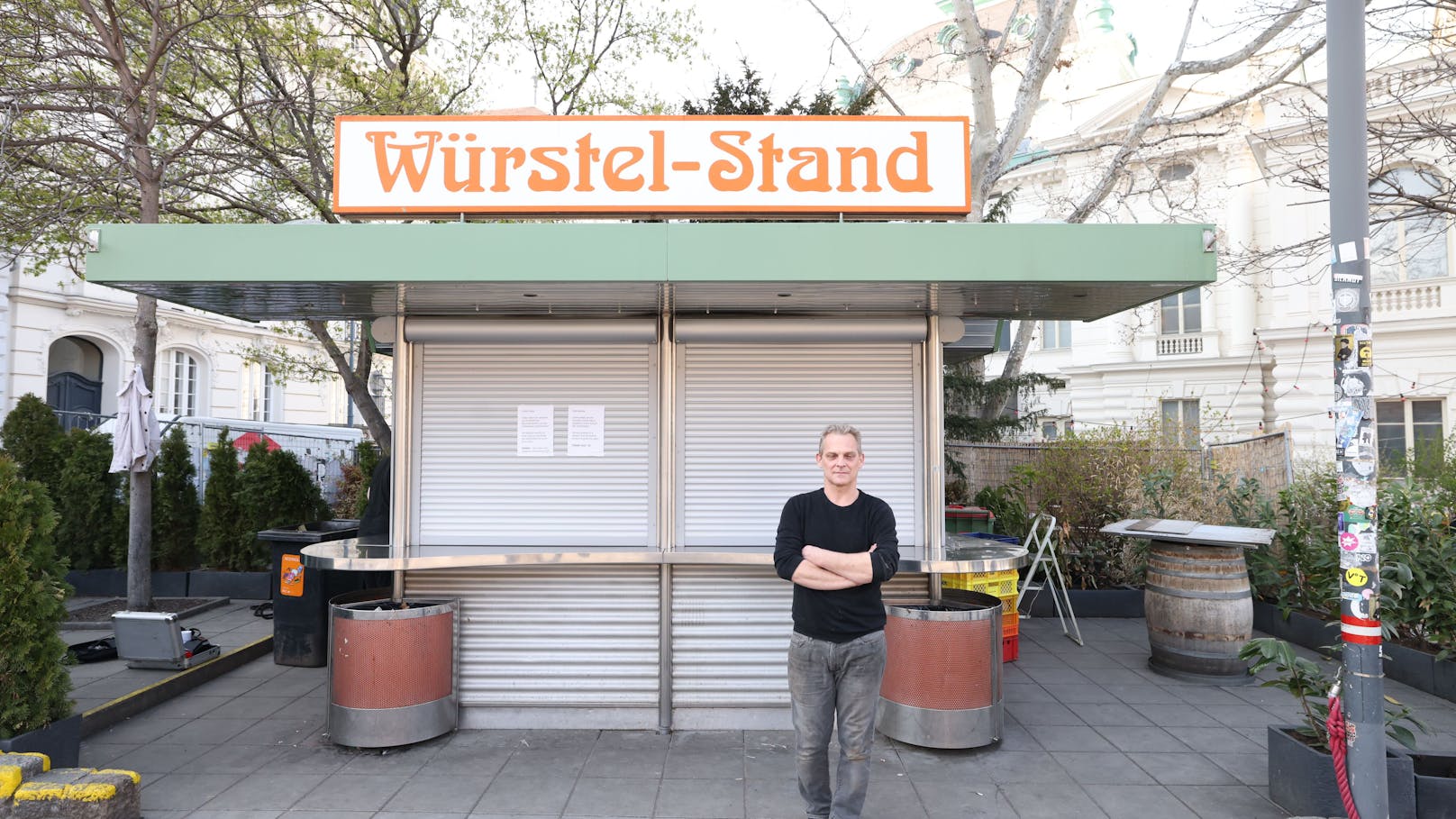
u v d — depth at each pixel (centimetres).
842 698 315
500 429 510
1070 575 855
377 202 478
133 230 409
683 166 480
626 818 364
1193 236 410
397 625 446
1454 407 1530
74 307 1678
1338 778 341
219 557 918
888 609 461
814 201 480
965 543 525
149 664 588
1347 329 342
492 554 449
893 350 517
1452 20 815
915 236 413
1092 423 2058
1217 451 931
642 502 508
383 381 1669
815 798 322
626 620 490
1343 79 345
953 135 484
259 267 410
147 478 765
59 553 896
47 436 945
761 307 502
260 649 681
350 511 1232
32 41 811
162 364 1925
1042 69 969
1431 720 495
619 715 483
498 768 422
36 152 827
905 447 512
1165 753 446
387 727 442
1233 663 584
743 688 485
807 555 309
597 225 413
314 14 1038
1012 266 411
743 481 509
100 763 430
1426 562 572
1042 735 474
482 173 479
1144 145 1096
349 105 947
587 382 513
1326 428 1662
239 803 379
